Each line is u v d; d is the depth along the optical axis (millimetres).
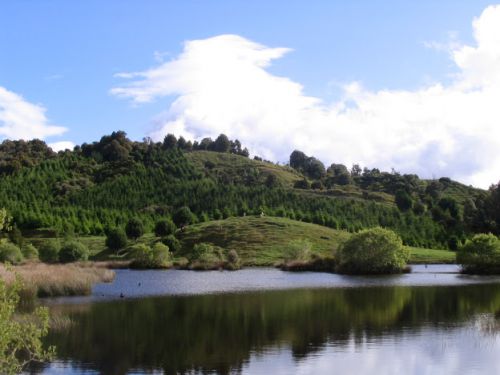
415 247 119500
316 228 121375
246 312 37812
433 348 26281
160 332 30422
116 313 37281
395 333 29891
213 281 64250
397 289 52906
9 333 14961
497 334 29453
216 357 24828
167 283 61281
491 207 143000
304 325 32500
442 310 38156
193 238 115500
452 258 99438
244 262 97062
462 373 22297
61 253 92875
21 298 38312
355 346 26844
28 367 23062
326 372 22469
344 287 55594
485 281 62312
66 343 27469
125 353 25547
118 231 111062
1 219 16031
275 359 24438
